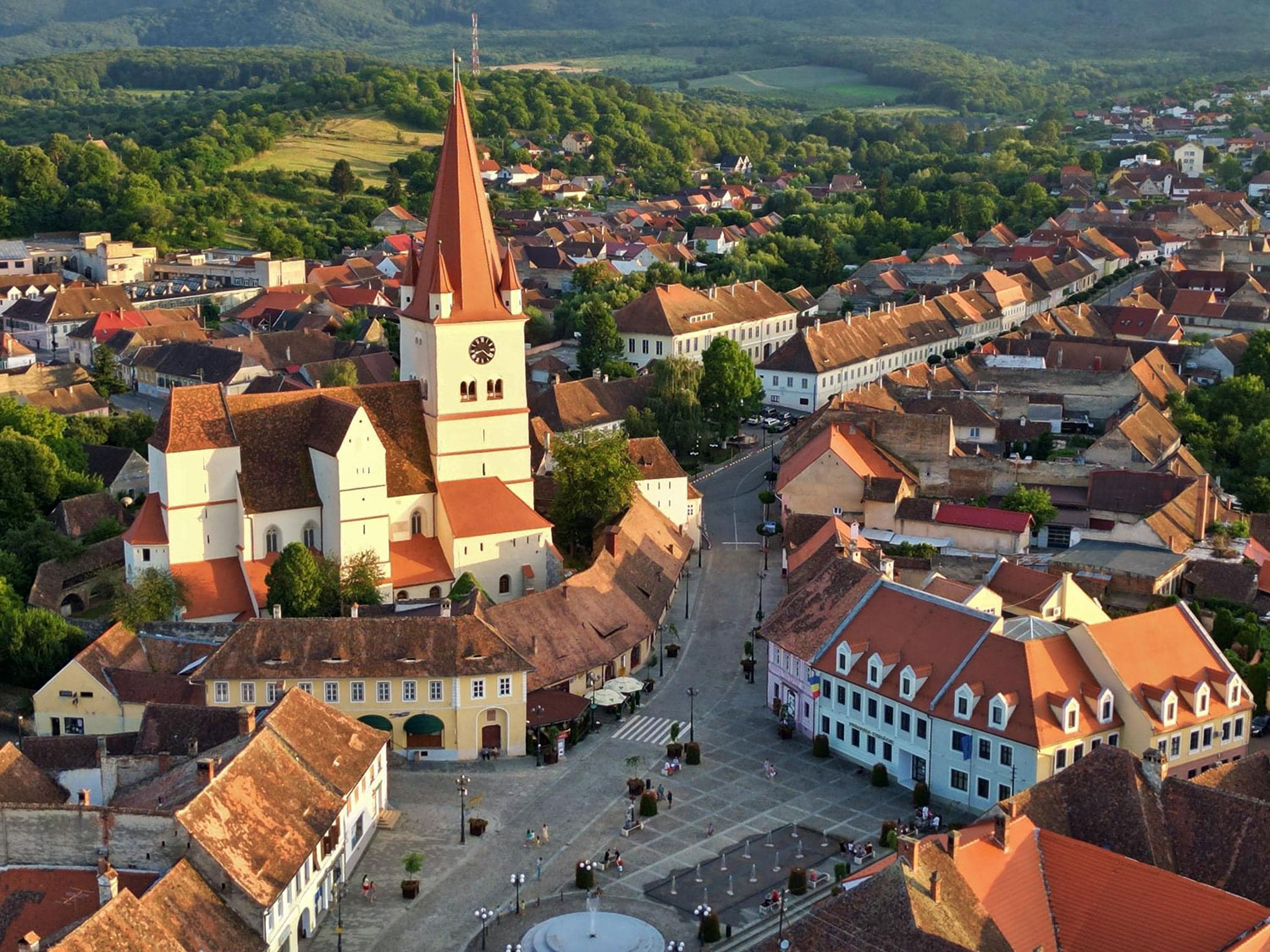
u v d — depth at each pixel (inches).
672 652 7465.6
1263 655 6889.8
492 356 7765.8
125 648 6633.9
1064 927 4495.6
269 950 4660.4
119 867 4694.9
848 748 6437.0
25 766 5265.8
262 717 5536.4
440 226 7667.3
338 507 7362.2
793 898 5300.2
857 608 6555.1
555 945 4955.7
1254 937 4128.9
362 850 5620.1
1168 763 5546.3
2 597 7180.1
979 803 5940.0
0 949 4488.2
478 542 7687.0
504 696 6387.8
